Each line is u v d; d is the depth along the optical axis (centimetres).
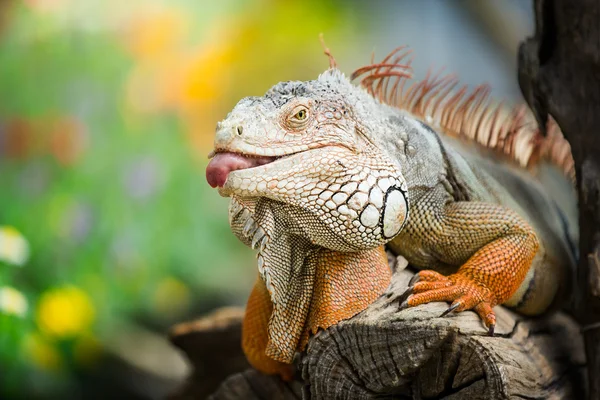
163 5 1391
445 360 437
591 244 518
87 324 1148
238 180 434
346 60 1680
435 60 1805
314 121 451
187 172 1329
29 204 1212
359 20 1820
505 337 477
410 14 1877
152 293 1250
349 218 441
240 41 1530
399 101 577
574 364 541
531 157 621
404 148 503
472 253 513
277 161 439
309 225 448
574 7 505
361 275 471
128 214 1242
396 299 468
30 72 1302
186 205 1306
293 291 474
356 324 454
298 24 1650
